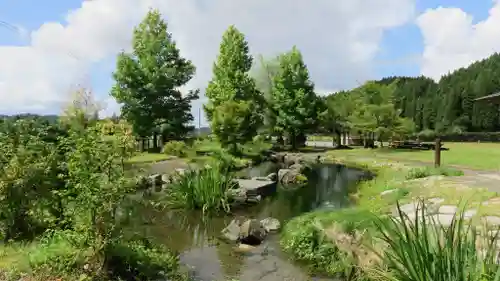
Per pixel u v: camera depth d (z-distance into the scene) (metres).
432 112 70.94
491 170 17.28
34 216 7.34
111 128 6.38
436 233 4.41
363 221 7.79
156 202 12.70
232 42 40.06
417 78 91.12
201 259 7.90
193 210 12.12
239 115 28.80
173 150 28.47
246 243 9.02
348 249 6.88
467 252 4.00
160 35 36.38
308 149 44.66
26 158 7.33
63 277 5.60
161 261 6.92
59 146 7.57
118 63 34.56
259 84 48.62
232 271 7.24
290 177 19.52
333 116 46.78
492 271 3.78
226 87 38.66
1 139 7.63
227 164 18.88
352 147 46.41
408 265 4.05
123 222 7.98
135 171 10.16
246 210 12.79
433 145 36.44
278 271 7.23
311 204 13.78
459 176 15.17
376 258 5.92
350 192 16.05
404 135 43.00
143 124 34.34
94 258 5.96
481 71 72.81
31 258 6.05
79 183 5.93
